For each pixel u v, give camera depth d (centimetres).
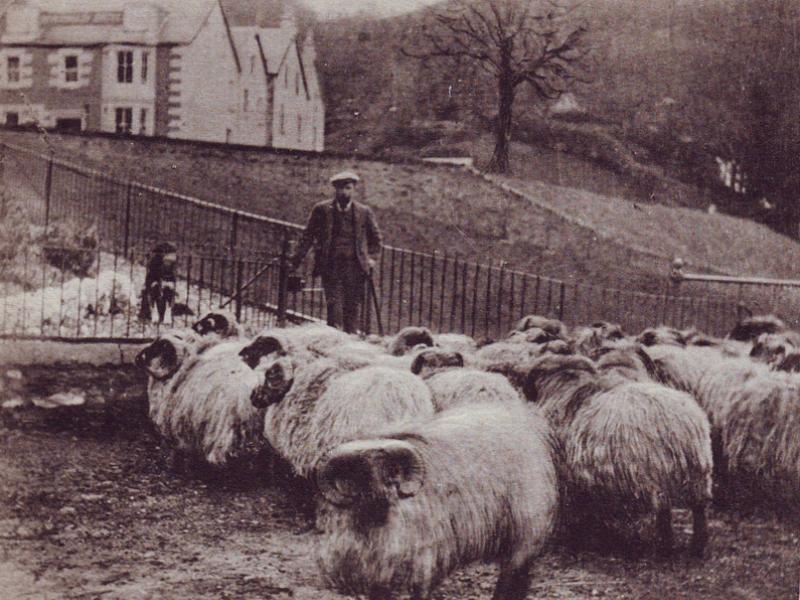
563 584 468
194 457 520
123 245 580
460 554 431
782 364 624
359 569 416
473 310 631
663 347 623
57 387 530
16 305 546
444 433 441
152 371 535
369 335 600
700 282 678
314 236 601
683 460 505
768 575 543
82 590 471
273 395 504
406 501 413
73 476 507
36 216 570
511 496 445
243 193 591
